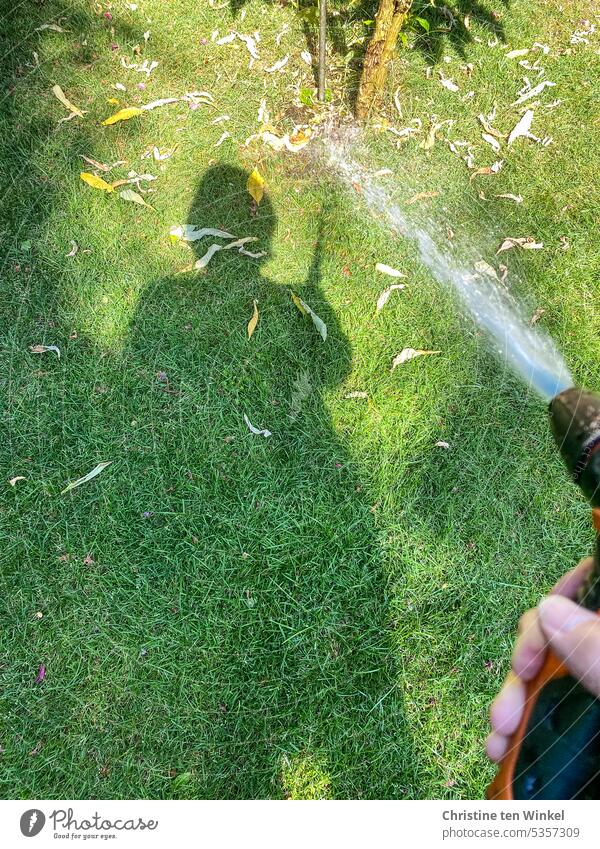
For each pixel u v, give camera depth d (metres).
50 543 0.99
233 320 1.15
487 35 1.50
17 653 0.93
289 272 1.20
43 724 0.90
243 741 0.89
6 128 1.31
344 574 0.98
